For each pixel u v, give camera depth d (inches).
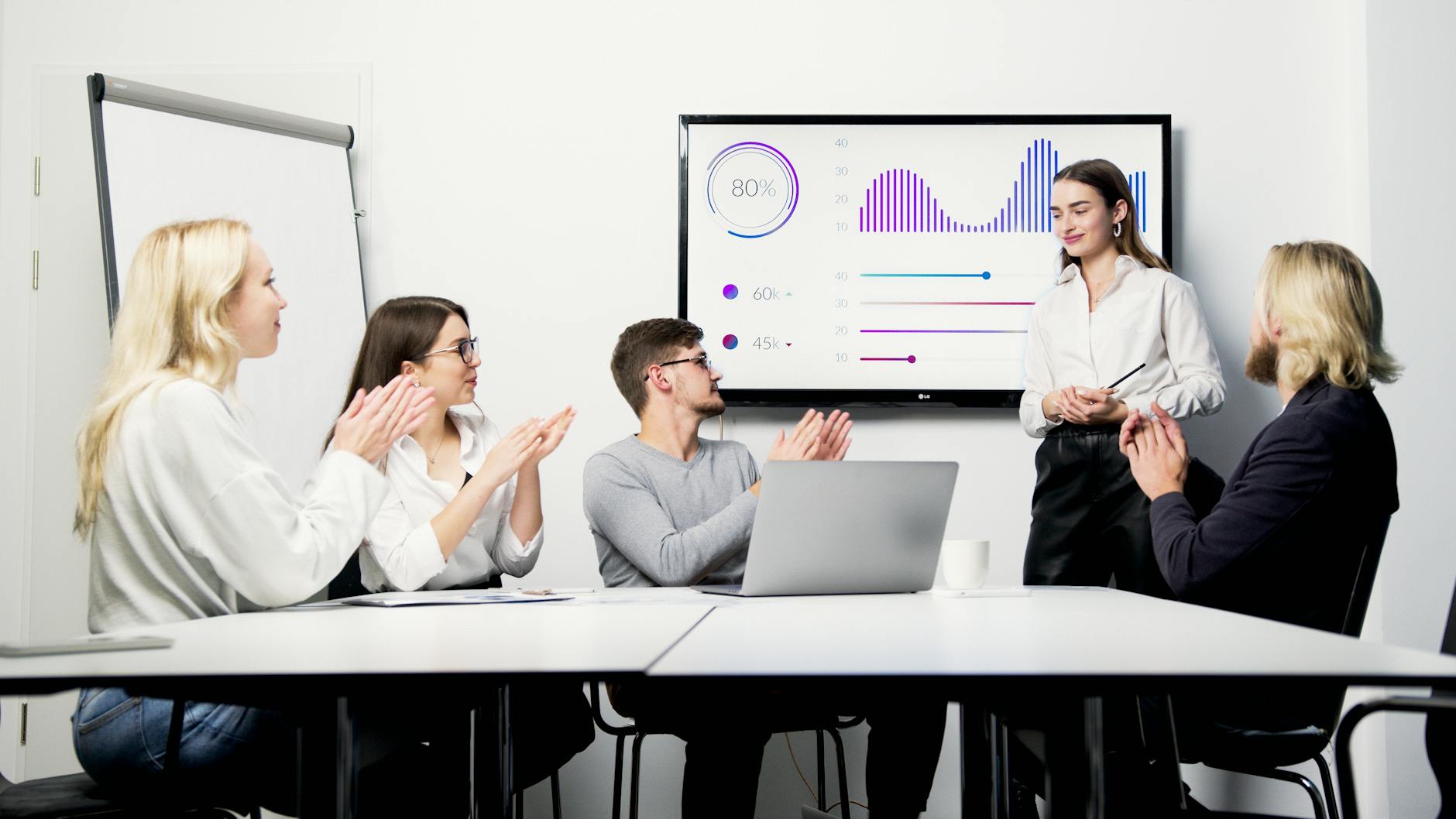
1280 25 116.5
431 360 86.7
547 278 117.7
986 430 115.5
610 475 86.8
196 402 59.0
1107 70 117.0
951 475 69.0
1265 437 66.2
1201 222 116.0
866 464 67.0
